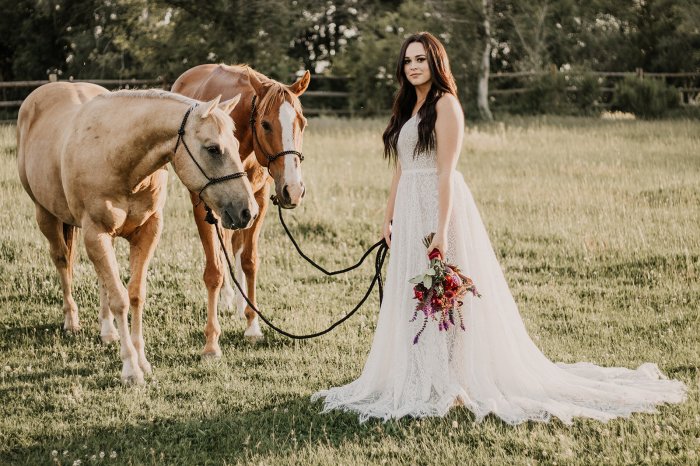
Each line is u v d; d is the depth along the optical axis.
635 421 4.43
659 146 16.28
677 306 6.89
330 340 6.18
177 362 5.74
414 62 4.60
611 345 5.99
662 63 30.12
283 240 9.08
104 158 5.02
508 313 4.84
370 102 23.34
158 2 21.39
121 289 5.27
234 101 4.95
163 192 5.40
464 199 4.72
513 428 4.41
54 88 6.37
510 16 26.08
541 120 22.39
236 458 4.23
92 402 5.02
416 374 4.66
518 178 12.81
